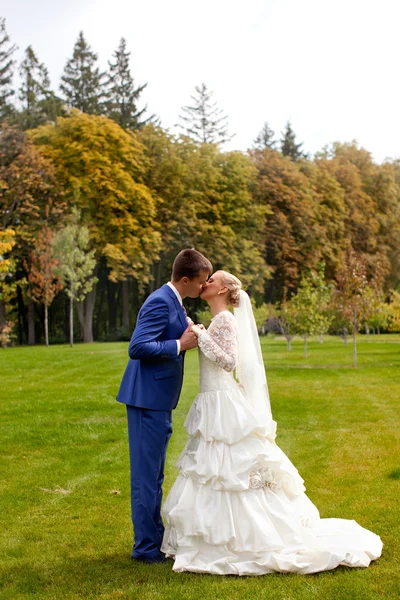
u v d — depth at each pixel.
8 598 4.09
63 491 6.73
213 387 4.77
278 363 22.56
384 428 10.12
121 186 38.69
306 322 24.58
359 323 21.30
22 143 36.75
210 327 4.80
